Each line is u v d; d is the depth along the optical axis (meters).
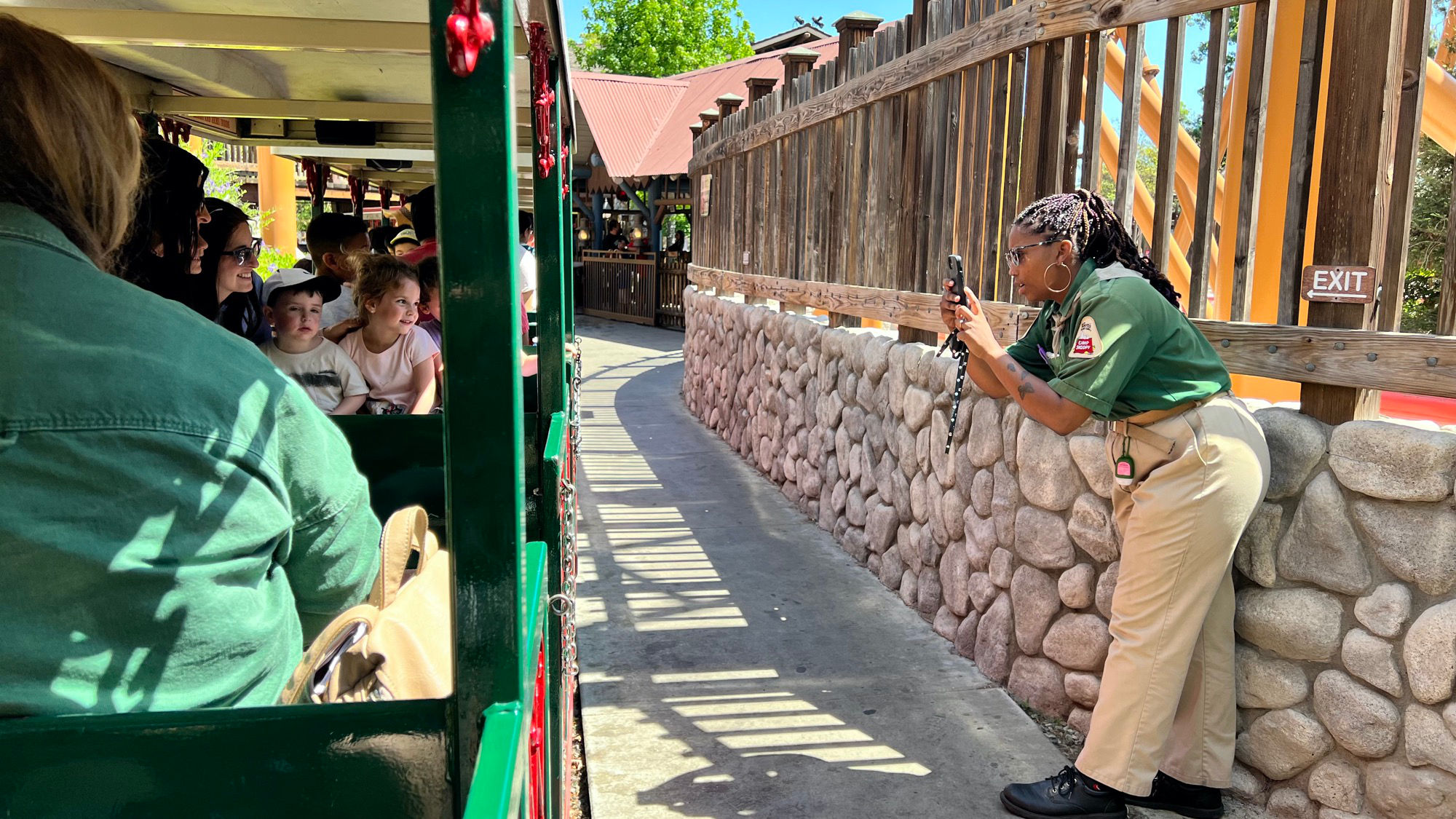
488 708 1.07
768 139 6.47
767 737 3.12
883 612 4.15
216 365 1.07
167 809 1.07
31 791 1.04
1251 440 2.41
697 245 9.40
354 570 1.27
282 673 1.19
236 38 2.50
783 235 6.42
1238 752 2.67
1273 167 3.39
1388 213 2.35
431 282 3.91
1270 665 2.57
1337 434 2.43
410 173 7.88
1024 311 3.43
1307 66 2.45
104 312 1.03
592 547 5.04
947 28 4.04
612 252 18.23
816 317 5.94
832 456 5.27
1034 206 2.70
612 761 2.97
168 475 1.02
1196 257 2.80
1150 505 2.45
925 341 4.39
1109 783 2.52
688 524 5.45
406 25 2.54
